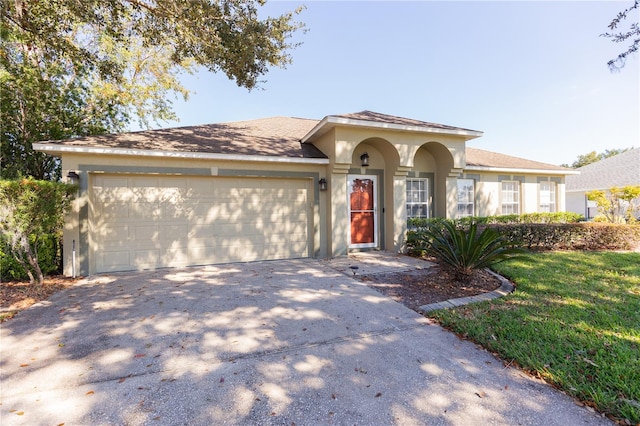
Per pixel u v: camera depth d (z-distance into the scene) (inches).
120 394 101.8
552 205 563.5
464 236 218.1
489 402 96.0
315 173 354.0
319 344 137.9
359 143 365.1
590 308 168.9
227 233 327.0
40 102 427.8
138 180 298.0
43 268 258.4
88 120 509.7
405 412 92.0
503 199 514.9
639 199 516.7
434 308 178.7
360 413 91.7
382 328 155.0
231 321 164.2
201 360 124.2
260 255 339.0
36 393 102.2
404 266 293.0
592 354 119.5
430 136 379.9
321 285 232.4
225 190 327.3
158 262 302.5
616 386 98.5
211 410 93.4
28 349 133.3
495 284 225.5
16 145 448.1
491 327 148.2
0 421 88.9
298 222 355.3
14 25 268.4
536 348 125.6
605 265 268.4
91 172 279.4
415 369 116.3
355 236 389.1
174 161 303.0
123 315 173.0
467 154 555.5
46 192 223.6
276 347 135.1
